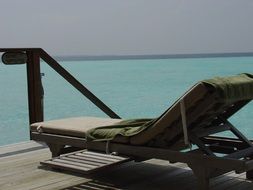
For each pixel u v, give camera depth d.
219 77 3.05
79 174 3.62
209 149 3.25
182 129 3.13
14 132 7.89
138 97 17.39
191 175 3.57
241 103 3.38
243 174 3.54
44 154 4.45
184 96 2.93
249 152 3.19
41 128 4.04
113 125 3.64
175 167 3.84
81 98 10.17
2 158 4.27
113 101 16.19
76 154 3.86
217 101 2.90
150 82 24.22
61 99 10.40
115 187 3.27
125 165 3.93
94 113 9.96
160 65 40.91
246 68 34.50
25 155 4.40
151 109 14.23
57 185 3.31
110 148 3.49
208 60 50.59
